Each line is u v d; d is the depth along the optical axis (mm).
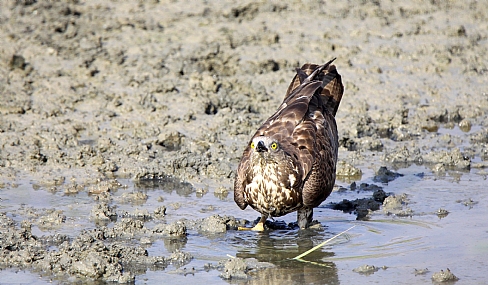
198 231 12219
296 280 10125
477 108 19031
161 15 26234
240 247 11500
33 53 21969
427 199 13594
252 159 11797
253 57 21844
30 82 19906
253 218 12969
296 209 12156
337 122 17938
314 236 11945
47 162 15461
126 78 20125
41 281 10156
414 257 10906
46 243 11500
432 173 15164
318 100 13211
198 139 16797
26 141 16438
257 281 10125
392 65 21766
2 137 16562
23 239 11461
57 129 17172
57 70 20672
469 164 15500
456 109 18859
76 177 14820
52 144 16250
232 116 17906
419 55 22500
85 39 23422
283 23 25156
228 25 24828
